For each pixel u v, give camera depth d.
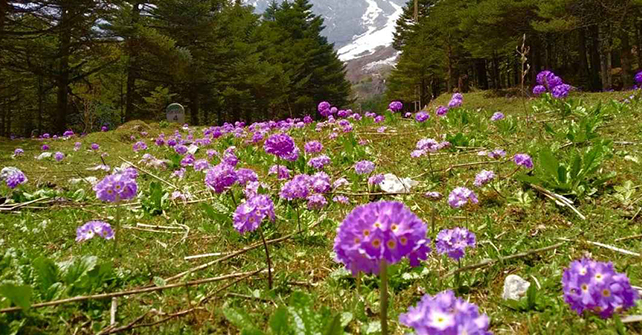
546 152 3.95
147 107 38.84
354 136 7.46
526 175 4.15
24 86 37.06
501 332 2.12
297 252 3.19
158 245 3.41
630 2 24.08
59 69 29.94
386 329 1.56
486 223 3.41
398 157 6.32
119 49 27.12
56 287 2.29
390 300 2.38
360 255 1.51
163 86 39.88
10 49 23.67
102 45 26.03
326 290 2.62
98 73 30.58
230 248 3.34
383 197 4.57
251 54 46.75
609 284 1.58
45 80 35.56
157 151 9.82
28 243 3.43
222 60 40.38
